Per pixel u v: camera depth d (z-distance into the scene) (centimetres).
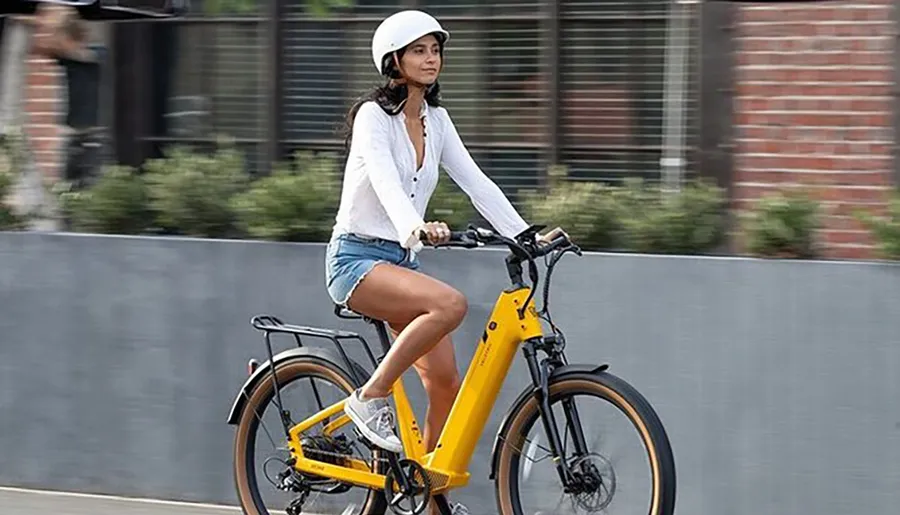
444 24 1748
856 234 1467
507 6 1722
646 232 1421
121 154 1825
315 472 1276
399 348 1175
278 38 1795
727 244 1421
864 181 1546
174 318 1496
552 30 1702
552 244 1181
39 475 1543
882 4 1531
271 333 1444
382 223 1199
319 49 1791
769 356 1338
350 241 1206
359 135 1176
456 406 1205
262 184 1516
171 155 1700
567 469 1162
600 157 1697
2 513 1455
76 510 1467
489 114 1738
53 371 1532
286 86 1802
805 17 1559
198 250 1486
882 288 1308
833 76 1552
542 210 1452
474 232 1144
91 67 1809
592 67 1695
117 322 1512
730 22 1595
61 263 1523
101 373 1520
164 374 1501
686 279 1356
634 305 1370
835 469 1326
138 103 1830
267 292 1470
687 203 1429
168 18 1720
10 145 1633
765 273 1337
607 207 1443
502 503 1216
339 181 1521
